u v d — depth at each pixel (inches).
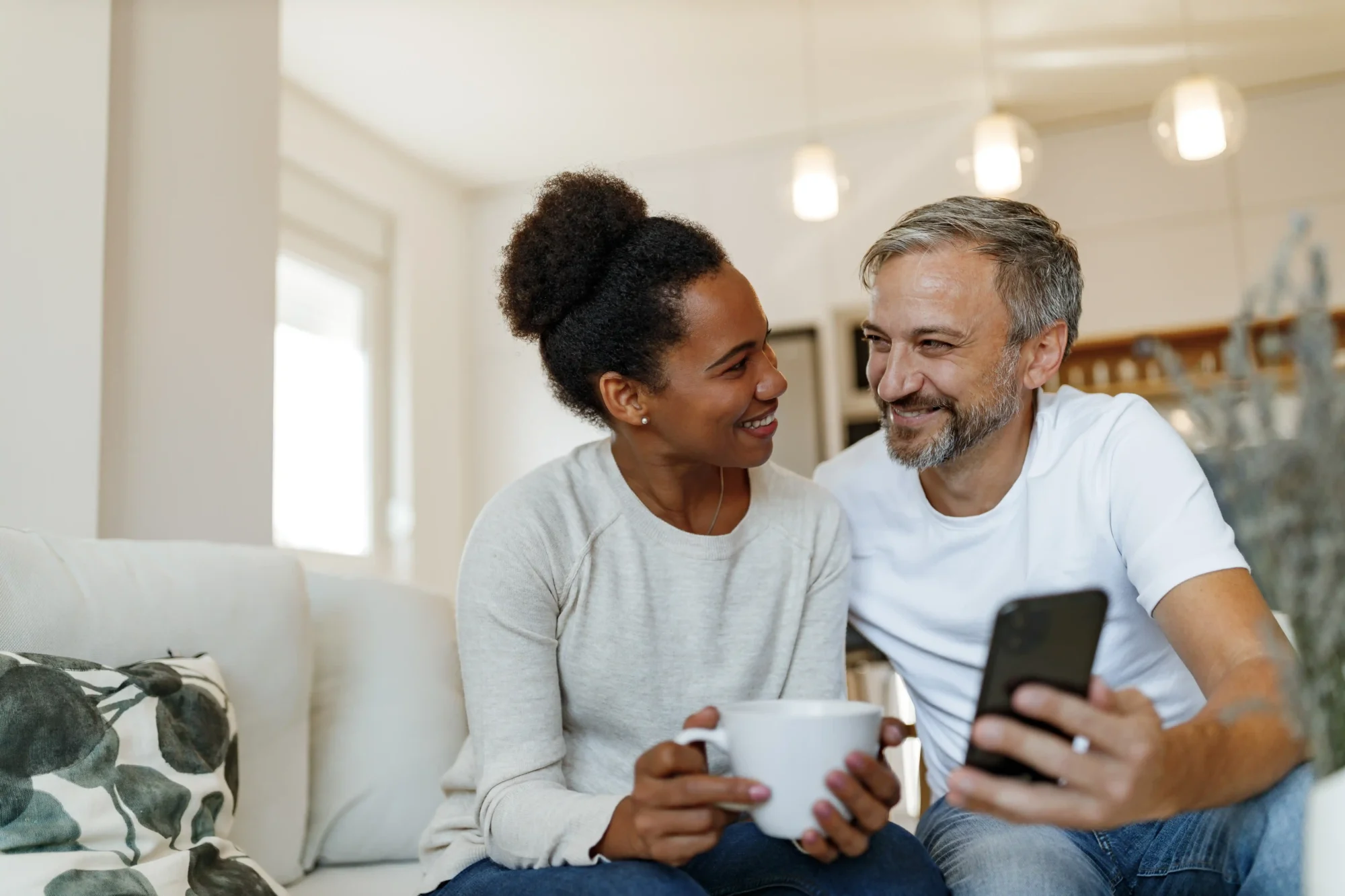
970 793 29.3
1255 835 40.1
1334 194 175.2
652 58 164.6
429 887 44.6
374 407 188.5
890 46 163.9
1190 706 52.4
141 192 90.0
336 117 178.9
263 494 100.3
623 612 46.1
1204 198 182.2
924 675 55.1
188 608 55.6
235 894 46.3
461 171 203.2
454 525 203.2
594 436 201.2
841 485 58.2
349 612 67.5
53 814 42.8
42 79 77.2
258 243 102.1
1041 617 28.4
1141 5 153.4
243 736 56.6
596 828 37.4
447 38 156.3
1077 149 189.8
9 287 74.1
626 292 44.7
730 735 33.5
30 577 50.0
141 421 88.5
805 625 49.7
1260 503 22.2
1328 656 22.3
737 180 198.4
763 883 39.1
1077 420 52.5
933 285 50.7
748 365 45.1
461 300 211.0
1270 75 175.2
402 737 64.6
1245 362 22.5
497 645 43.6
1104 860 47.1
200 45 97.2
